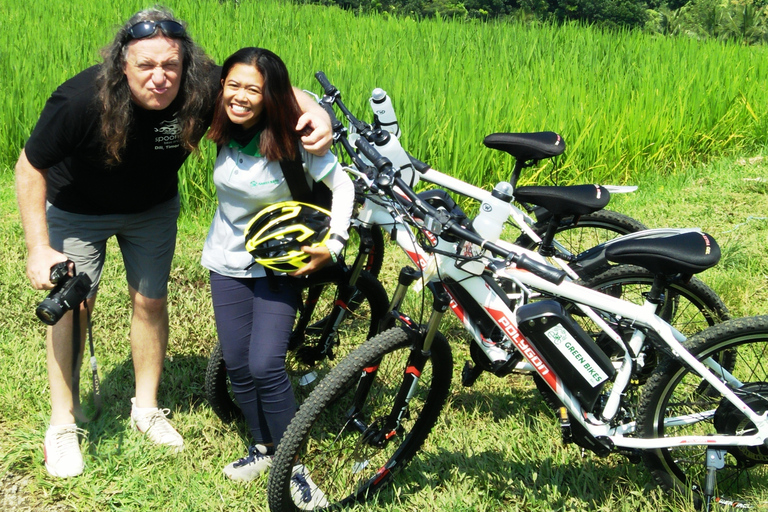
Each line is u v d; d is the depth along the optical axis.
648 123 7.47
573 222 3.82
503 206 2.62
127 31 2.61
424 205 2.70
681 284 3.52
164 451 3.29
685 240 2.81
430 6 48.78
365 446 3.09
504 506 3.08
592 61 9.98
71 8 13.00
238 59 2.62
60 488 3.06
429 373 3.81
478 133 6.46
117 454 3.25
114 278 4.79
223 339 3.02
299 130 2.74
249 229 2.82
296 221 2.80
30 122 6.65
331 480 3.16
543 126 6.88
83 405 3.58
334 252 2.79
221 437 3.47
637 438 2.97
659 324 2.87
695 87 8.55
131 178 2.98
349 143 3.14
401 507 3.04
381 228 3.46
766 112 8.52
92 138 2.76
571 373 2.87
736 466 3.06
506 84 7.89
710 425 3.36
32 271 2.79
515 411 3.70
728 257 5.16
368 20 13.37
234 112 2.68
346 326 4.34
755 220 5.88
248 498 3.07
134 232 3.21
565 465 3.27
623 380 2.95
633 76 9.03
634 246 2.83
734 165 7.35
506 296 3.02
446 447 3.40
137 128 2.80
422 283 2.94
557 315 2.82
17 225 5.43
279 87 2.64
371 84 7.21
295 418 2.76
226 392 3.47
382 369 3.61
